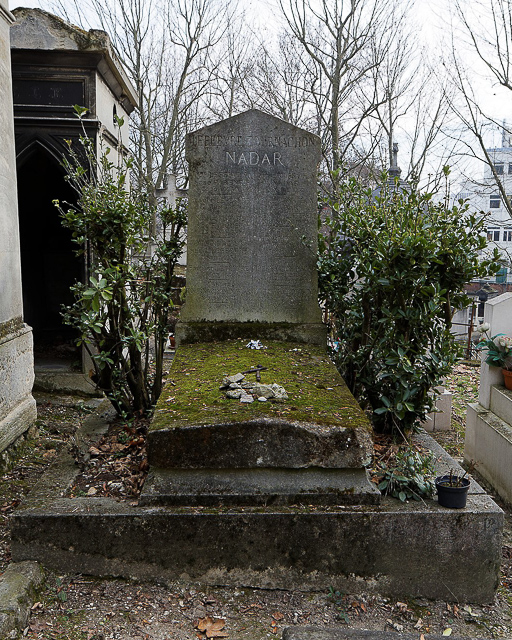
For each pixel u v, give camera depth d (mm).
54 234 8711
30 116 6473
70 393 6836
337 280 5043
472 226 3996
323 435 3152
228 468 3174
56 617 2787
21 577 2875
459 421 6527
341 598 3041
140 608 2889
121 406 4734
